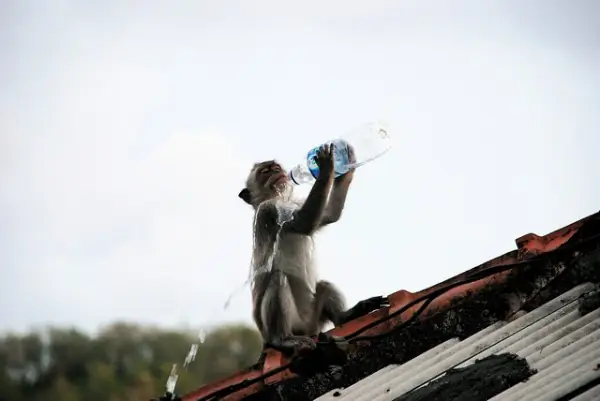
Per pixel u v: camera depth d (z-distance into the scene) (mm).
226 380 12125
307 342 12742
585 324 10188
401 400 10211
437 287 11586
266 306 13609
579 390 9008
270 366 12211
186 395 12102
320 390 11516
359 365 11516
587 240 10656
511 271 11219
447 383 10094
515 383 9664
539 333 10312
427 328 11391
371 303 13023
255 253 14484
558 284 10969
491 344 10609
